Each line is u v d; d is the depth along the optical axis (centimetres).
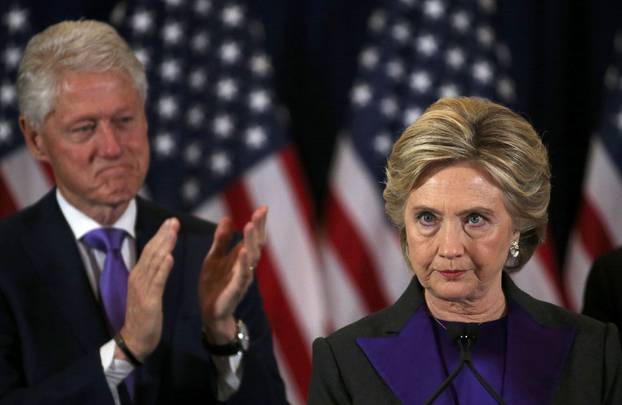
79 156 895
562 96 1530
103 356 842
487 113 610
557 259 1534
